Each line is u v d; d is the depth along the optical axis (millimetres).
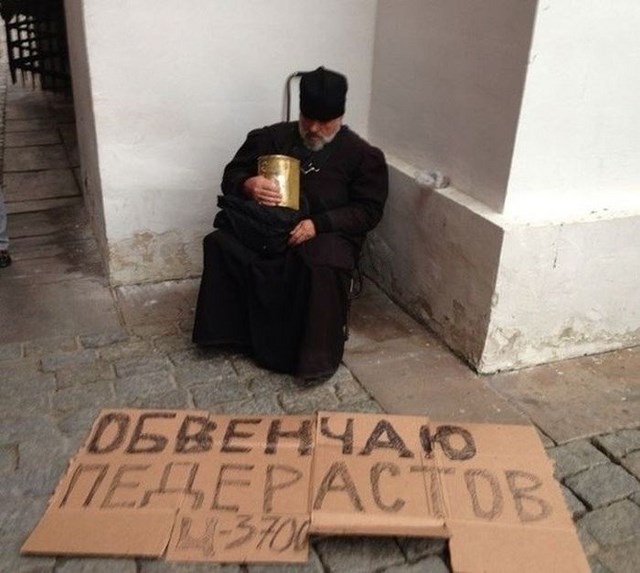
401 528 1977
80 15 3115
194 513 2029
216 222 2896
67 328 3150
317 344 2715
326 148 2920
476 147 2822
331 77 2754
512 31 2504
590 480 2266
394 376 2838
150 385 2721
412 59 3182
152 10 3080
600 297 2941
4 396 2619
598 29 2490
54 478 2197
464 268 2879
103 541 1927
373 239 3609
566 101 2580
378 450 2309
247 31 3264
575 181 2754
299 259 2711
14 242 4152
